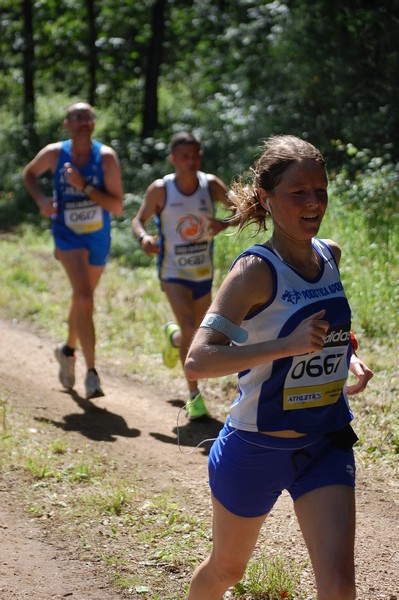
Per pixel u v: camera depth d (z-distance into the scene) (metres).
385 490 5.40
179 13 22.36
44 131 22.48
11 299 10.80
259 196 3.27
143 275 11.71
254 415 3.17
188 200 6.97
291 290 3.12
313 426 3.18
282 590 4.11
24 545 4.52
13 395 7.10
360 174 11.74
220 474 3.25
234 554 3.30
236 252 10.50
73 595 4.09
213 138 16.77
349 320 3.24
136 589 4.14
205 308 7.18
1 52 24.16
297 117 14.95
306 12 15.14
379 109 13.59
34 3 23.16
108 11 22.80
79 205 7.14
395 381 7.03
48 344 9.16
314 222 3.14
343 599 2.89
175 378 8.03
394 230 9.86
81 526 4.75
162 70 23.80
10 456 5.58
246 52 18.42
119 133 21.77
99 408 7.13
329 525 3.03
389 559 4.52
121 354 8.73
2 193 19.69
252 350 2.96
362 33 14.28
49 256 13.48
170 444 6.36
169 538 4.65
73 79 25.03
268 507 3.24
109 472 5.56
